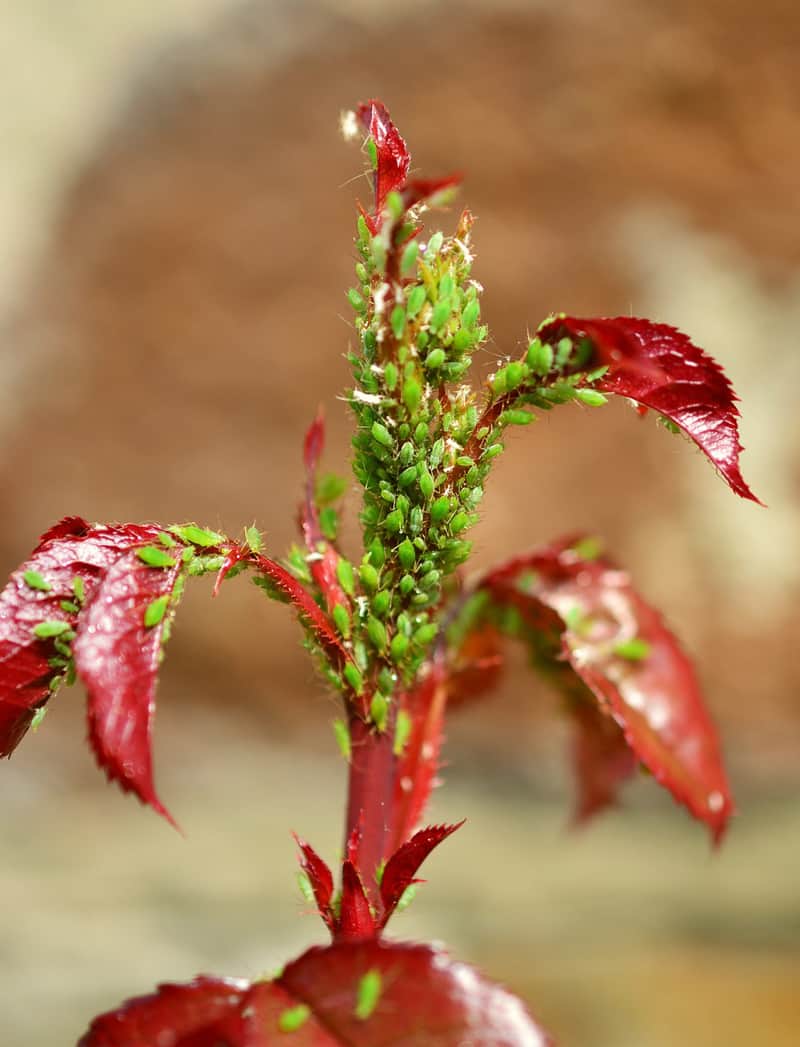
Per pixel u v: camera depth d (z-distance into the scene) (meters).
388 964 0.20
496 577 0.27
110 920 0.83
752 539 1.41
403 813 0.24
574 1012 0.66
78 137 1.70
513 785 1.29
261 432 1.51
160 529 0.22
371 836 0.23
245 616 1.41
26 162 1.68
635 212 1.49
